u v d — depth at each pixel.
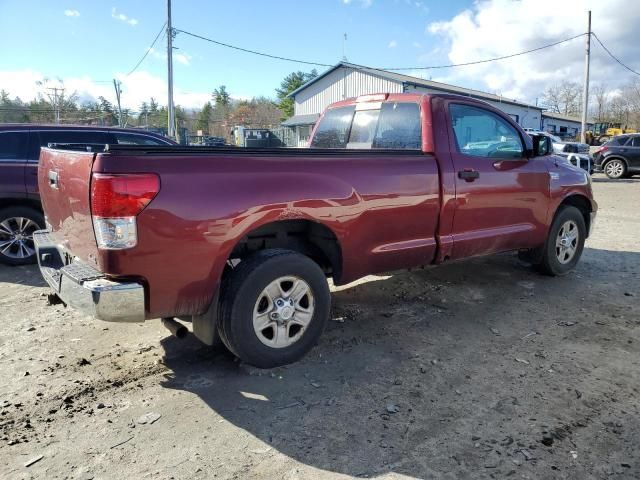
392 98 4.76
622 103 72.31
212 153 3.15
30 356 3.78
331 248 3.84
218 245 3.11
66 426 2.88
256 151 3.34
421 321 4.48
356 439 2.76
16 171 6.30
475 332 4.25
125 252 2.82
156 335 4.18
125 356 3.79
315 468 2.53
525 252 5.79
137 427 2.88
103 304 2.81
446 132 4.42
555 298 5.12
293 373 3.51
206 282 3.13
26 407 3.07
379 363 3.66
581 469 2.52
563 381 3.41
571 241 5.86
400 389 3.29
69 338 4.12
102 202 2.77
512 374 3.50
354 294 5.20
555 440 2.75
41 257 3.71
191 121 85.94
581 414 3.01
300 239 3.87
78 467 2.53
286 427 2.88
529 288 5.43
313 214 3.51
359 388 3.31
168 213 2.91
